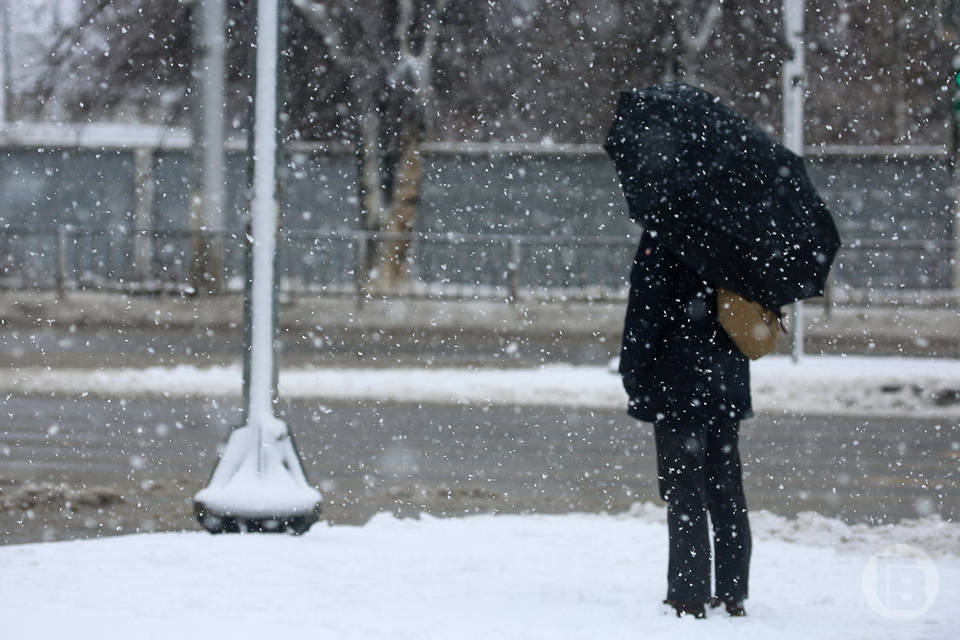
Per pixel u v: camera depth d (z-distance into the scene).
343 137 53.56
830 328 45.03
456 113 55.75
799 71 37.16
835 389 32.72
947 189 50.16
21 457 22.45
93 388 32.56
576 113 54.34
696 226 10.28
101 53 54.47
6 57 56.69
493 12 53.81
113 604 9.98
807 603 11.25
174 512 17.97
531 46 53.62
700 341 10.48
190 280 46.97
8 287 48.16
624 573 12.49
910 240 50.16
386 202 52.88
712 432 10.70
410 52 52.78
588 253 47.94
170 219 53.78
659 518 17.17
